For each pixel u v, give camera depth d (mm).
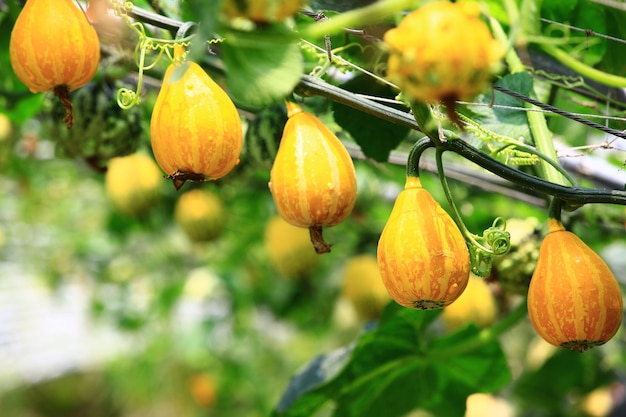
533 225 1570
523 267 1528
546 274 1021
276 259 2820
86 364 5445
